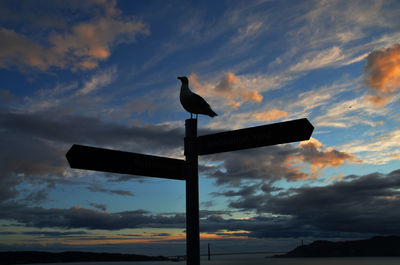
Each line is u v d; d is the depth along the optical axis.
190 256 4.16
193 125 4.71
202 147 4.62
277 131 4.34
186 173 4.56
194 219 4.29
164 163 4.61
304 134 4.20
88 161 4.25
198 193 4.48
